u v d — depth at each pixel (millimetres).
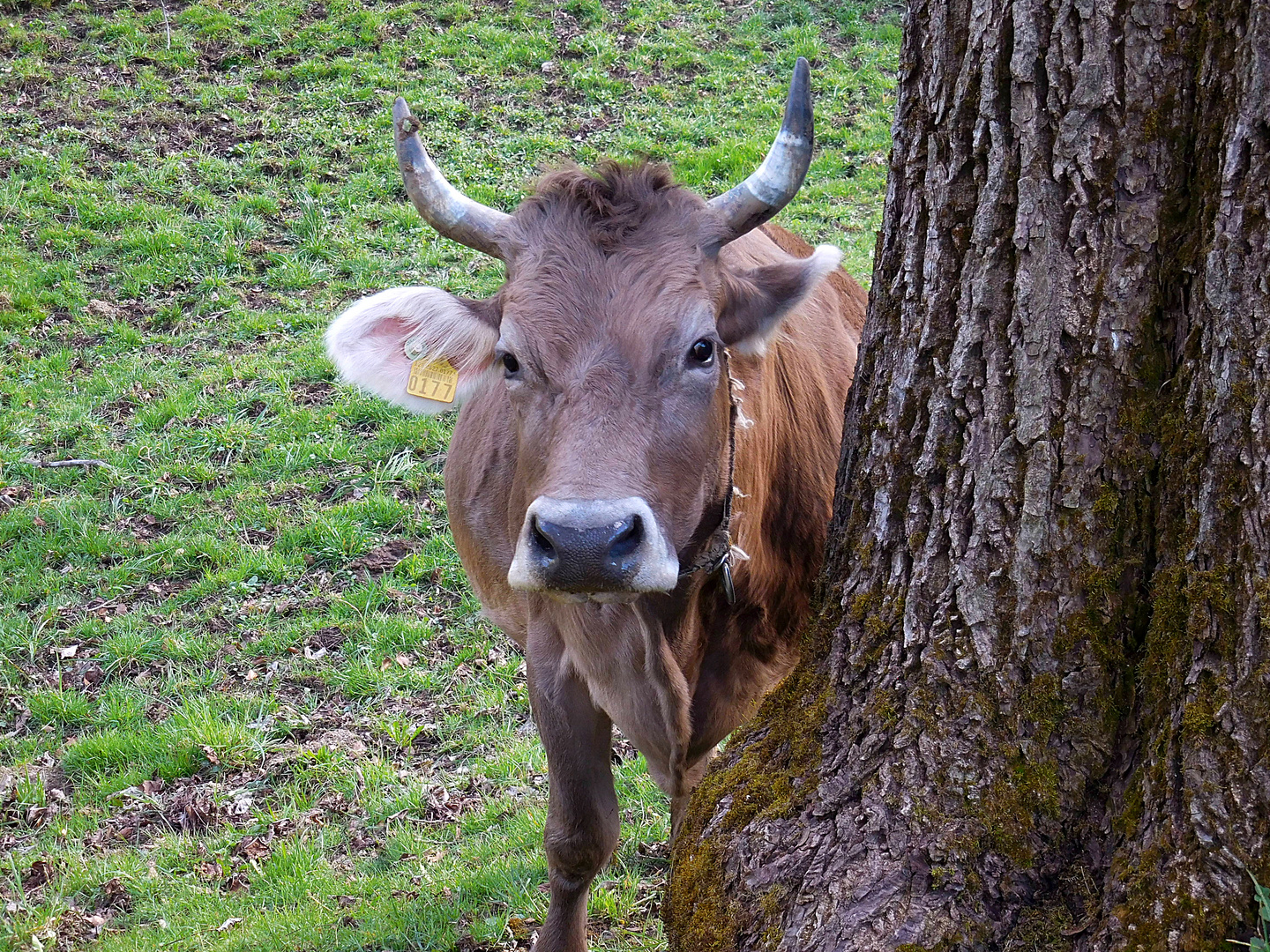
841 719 5035
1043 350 4508
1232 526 4086
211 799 9539
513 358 5660
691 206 5891
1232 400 4082
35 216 18703
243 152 20578
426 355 6488
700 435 5676
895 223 5301
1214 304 4125
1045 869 4402
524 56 23625
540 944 7316
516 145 20922
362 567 12297
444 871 8531
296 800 9477
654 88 22953
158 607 11859
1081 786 4441
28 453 14086
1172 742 4113
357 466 13789
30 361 15766
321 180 19953
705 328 5609
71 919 8414
